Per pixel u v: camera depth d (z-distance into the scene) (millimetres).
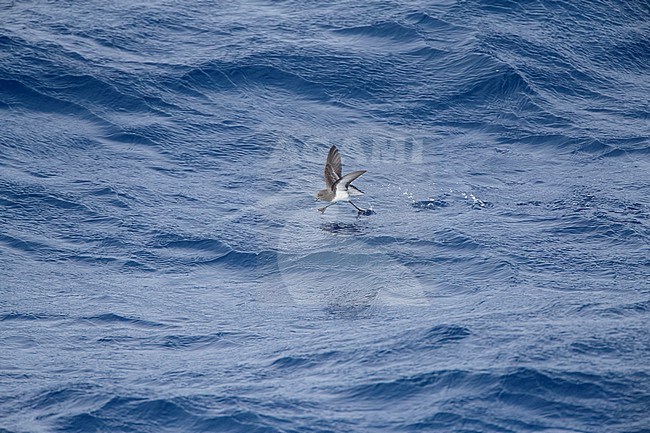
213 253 49281
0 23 77312
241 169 60188
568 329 36906
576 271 45000
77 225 52219
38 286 45469
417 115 67500
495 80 70812
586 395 31359
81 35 76188
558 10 81375
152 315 42344
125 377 35312
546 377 32375
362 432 30109
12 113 65375
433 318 39719
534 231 50344
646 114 68625
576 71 73812
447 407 31141
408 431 29938
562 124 66250
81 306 43312
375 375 33969
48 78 69250
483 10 80625
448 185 57375
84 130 64125
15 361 37344
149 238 50844
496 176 58781
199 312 42719
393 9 80938
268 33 77688
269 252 49000
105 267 47688
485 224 51469
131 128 64562
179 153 62062
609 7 82438
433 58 74062
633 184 57188
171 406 32438
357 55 74438
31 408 32812
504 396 31516
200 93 69500
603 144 63188
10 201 54281
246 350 38031
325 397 32594
